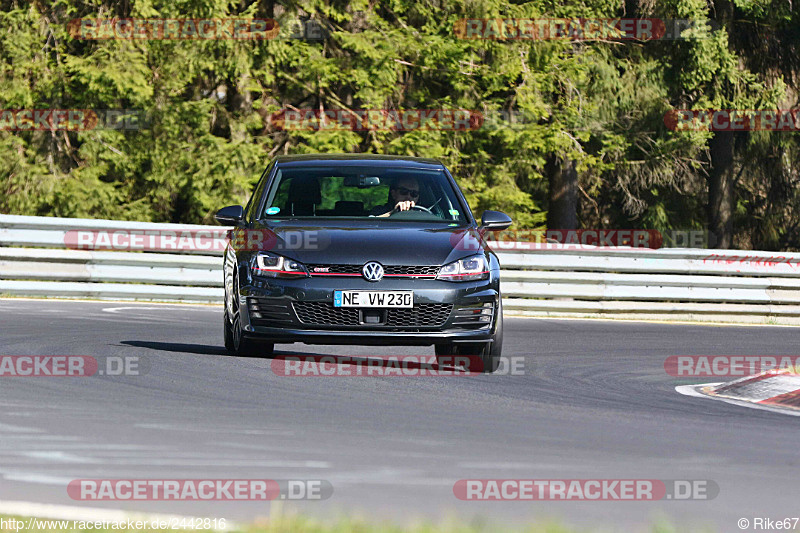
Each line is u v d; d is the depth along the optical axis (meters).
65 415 24.98
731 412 29.27
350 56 90.75
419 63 92.62
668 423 26.78
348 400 28.33
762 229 132.00
